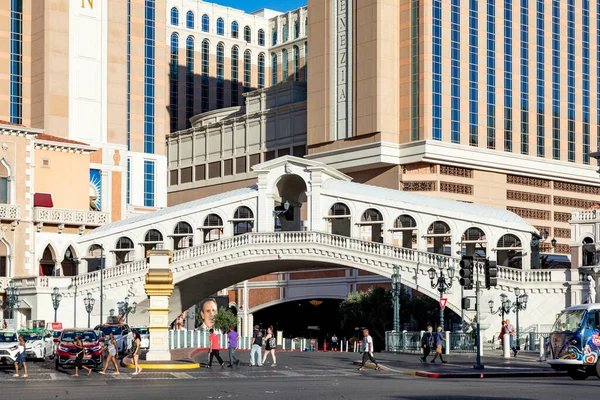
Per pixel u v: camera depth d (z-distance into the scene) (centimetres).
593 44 15100
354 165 12962
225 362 5475
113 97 11462
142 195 13075
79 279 8600
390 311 10075
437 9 12975
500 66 13688
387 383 3919
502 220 7931
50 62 11044
